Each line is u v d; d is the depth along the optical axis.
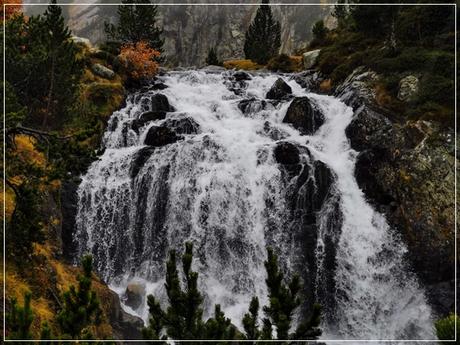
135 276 16.44
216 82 27.56
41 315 9.05
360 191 17.56
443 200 15.13
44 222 13.07
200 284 15.99
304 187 17.14
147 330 5.77
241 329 13.82
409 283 15.28
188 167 17.78
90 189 16.67
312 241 16.44
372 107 19.02
